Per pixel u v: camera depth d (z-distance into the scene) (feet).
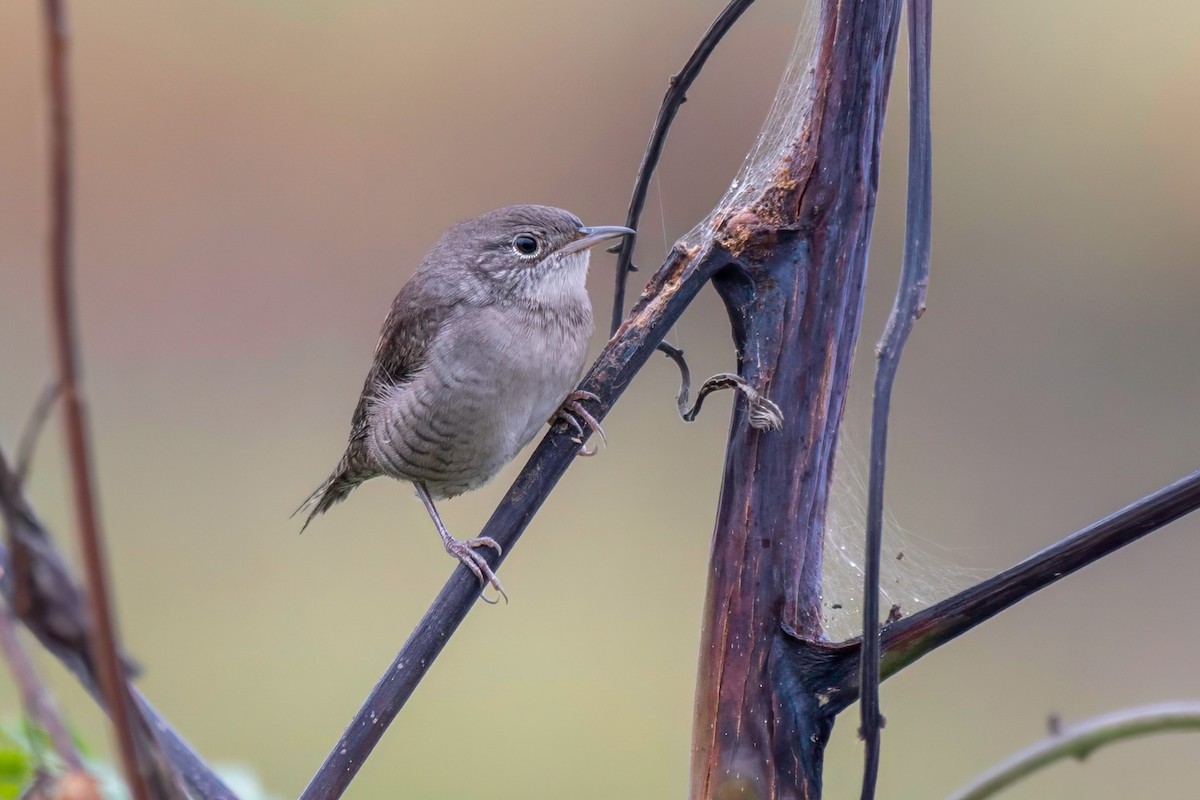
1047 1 47.80
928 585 22.29
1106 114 46.19
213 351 44.88
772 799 12.04
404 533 39.91
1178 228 44.52
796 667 12.28
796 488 12.53
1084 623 34.78
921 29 10.77
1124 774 29.27
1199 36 47.01
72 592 7.45
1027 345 42.68
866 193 12.78
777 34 46.06
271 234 47.32
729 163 45.42
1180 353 42.42
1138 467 39.24
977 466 39.14
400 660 12.19
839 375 12.82
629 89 48.47
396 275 46.85
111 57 48.24
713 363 42.24
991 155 45.24
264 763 31.01
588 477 41.91
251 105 48.96
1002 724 30.66
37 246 46.29
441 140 48.88
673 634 36.29
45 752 10.23
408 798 31.48
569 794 31.27
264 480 40.52
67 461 6.55
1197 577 36.22
